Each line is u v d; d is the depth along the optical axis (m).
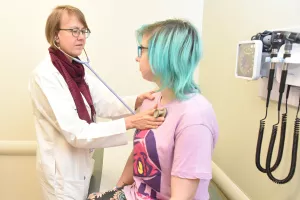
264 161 0.98
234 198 1.21
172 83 0.79
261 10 0.98
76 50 1.11
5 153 1.75
